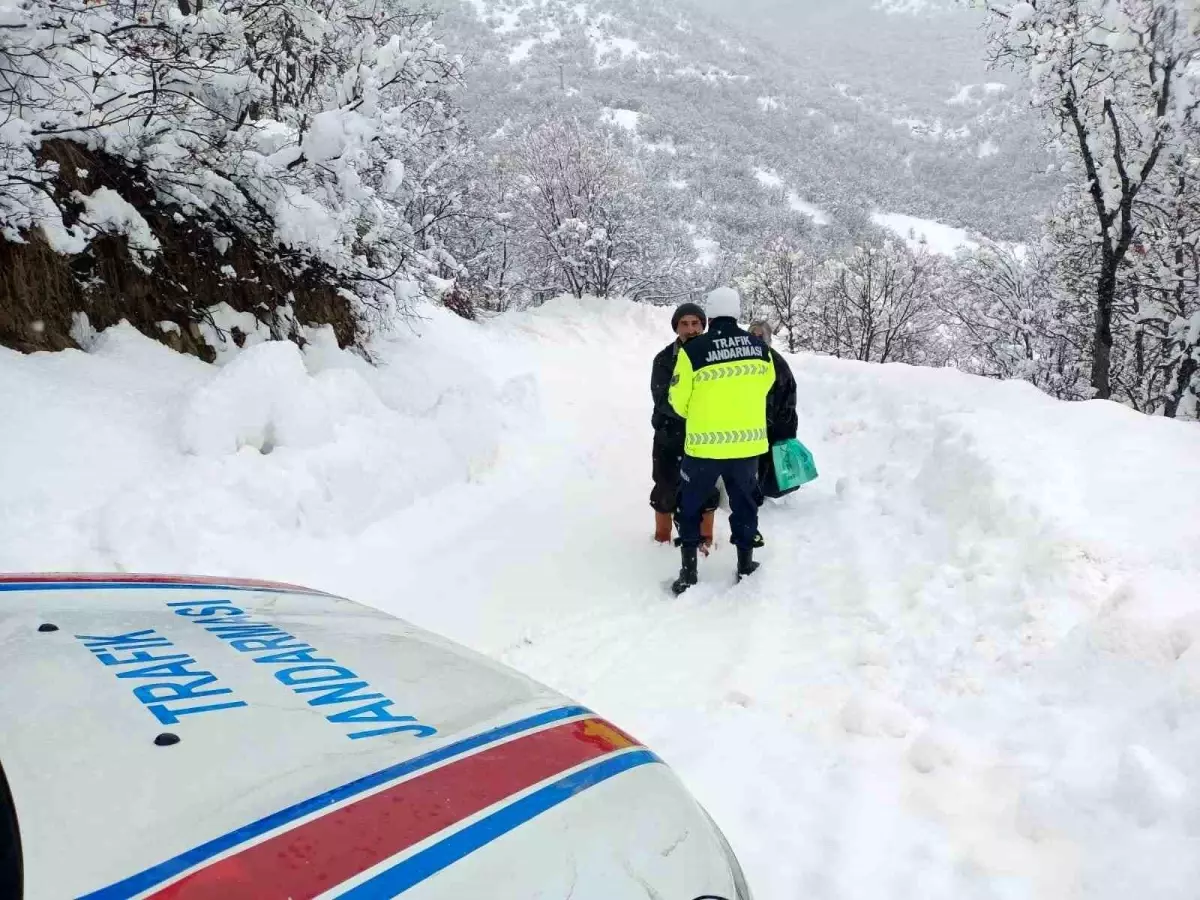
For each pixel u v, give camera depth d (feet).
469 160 70.03
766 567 16.74
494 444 24.20
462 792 4.96
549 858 4.63
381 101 24.93
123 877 3.76
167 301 19.53
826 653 12.80
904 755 9.88
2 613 6.59
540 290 75.72
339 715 5.65
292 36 24.04
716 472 15.64
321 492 16.72
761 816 8.93
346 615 8.42
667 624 14.56
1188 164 39.75
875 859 8.14
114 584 7.88
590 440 28.78
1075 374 57.52
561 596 15.96
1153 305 44.32
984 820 8.55
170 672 5.81
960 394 23.50
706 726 10.79
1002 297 61.36
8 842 3.85
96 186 17.80
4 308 15.61
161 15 18.49
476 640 13.92
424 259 29.45
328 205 22.11
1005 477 15.67
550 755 5.72
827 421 26.86
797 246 95.14
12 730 4.71
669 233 88.84
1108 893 7.24
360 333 28.04
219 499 14.71
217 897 3.76
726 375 15.42
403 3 27.68
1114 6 35.83
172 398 16.51
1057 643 11.15
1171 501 14.10
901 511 18.03
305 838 4.25
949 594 13.50
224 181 19.48
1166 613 10.52
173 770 4.60
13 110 15.30
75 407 14.93
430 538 18.29
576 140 71.46
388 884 4.07
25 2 14.37
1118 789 8.14
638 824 5.26
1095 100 37.91
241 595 8.41
